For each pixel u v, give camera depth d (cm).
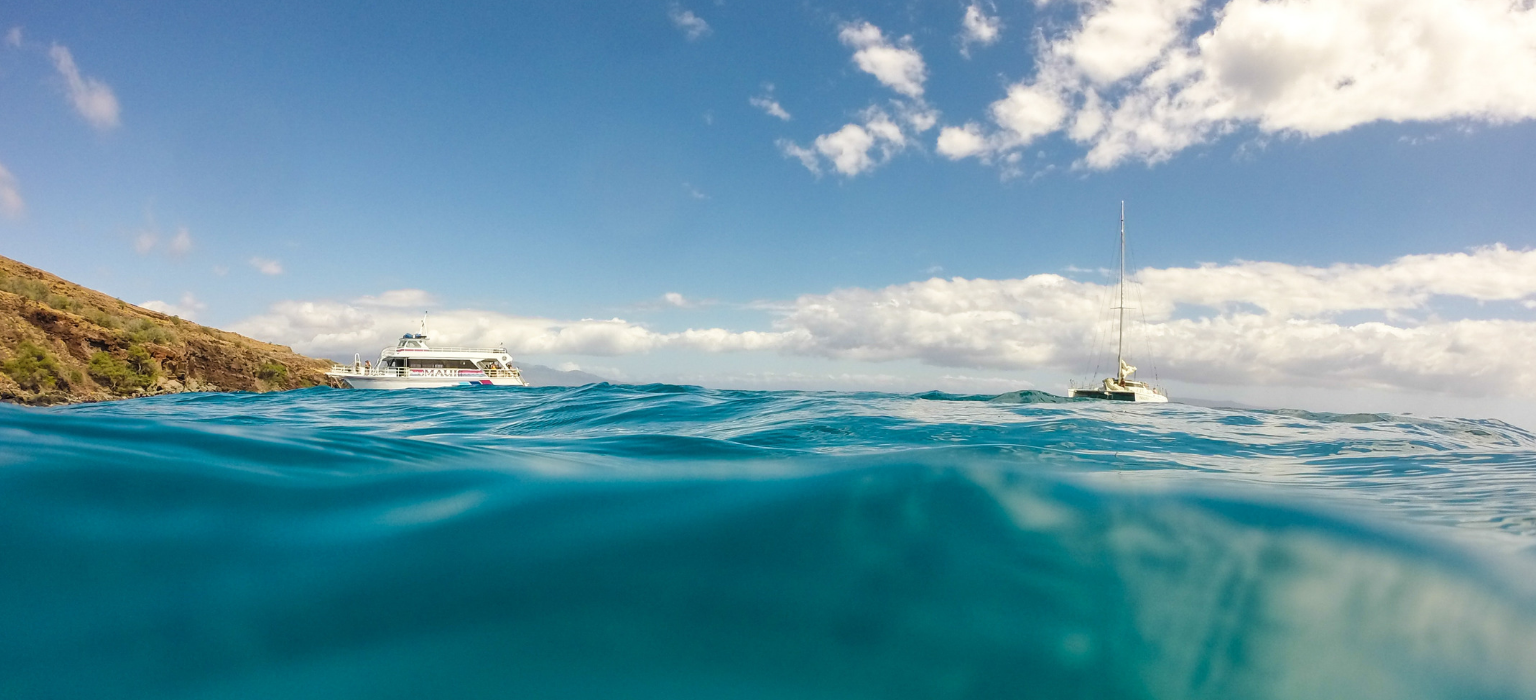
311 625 173
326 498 261
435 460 346
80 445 279
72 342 5138
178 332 6419
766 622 180
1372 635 174
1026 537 229
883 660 167
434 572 203
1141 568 207
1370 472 475
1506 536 260
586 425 784
